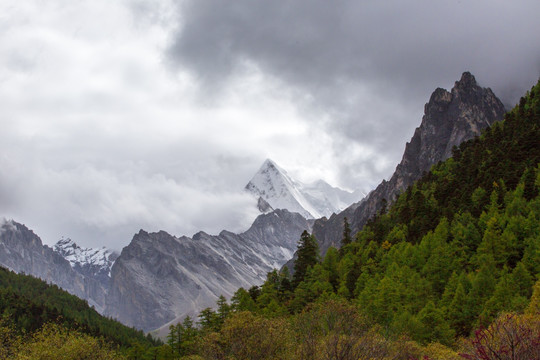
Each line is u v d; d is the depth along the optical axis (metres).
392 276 126.06
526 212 132.50
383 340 60.00
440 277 124.25
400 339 70.44
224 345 65.12
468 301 101.38
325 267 168.25
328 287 144.50
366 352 54.03
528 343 31.23
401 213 185.12
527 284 99.88
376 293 118.62
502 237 122.19
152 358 142.25
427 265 127.62
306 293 143.38
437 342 84.88
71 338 78.56
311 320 74.62
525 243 119.25
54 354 74.31
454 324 100.69
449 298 107.81
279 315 123.81
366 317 82.19
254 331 63.56
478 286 103.81
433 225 160.12
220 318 139.25
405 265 131.12
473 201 157.38
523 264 104.38
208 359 63.72
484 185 163.62
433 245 137.38
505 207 143.62
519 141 174.88
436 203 176.88
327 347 53.84
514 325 32.97
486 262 115.19
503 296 94.06
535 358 30.47
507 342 31.80
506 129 198.38
